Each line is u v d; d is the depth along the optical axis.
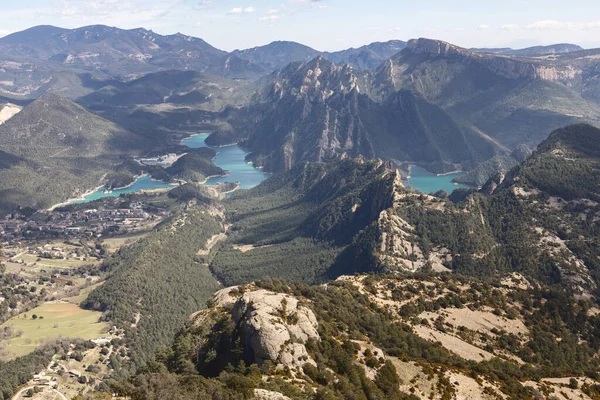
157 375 114.00
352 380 121.25
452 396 125.12
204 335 144.88
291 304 140.88
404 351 147.50
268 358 120.44
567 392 142.00
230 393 103.50
